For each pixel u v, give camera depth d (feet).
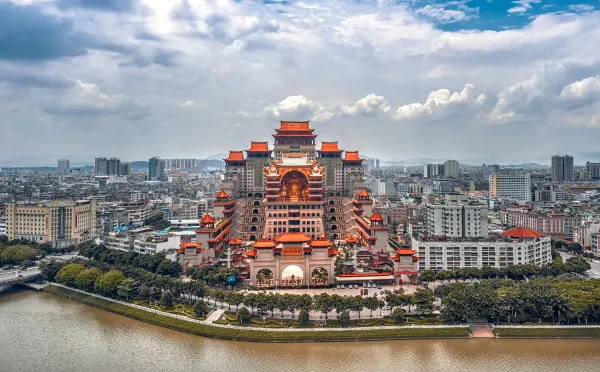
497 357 544.62
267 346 581.94
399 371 511.81
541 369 513.45
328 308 632.79
